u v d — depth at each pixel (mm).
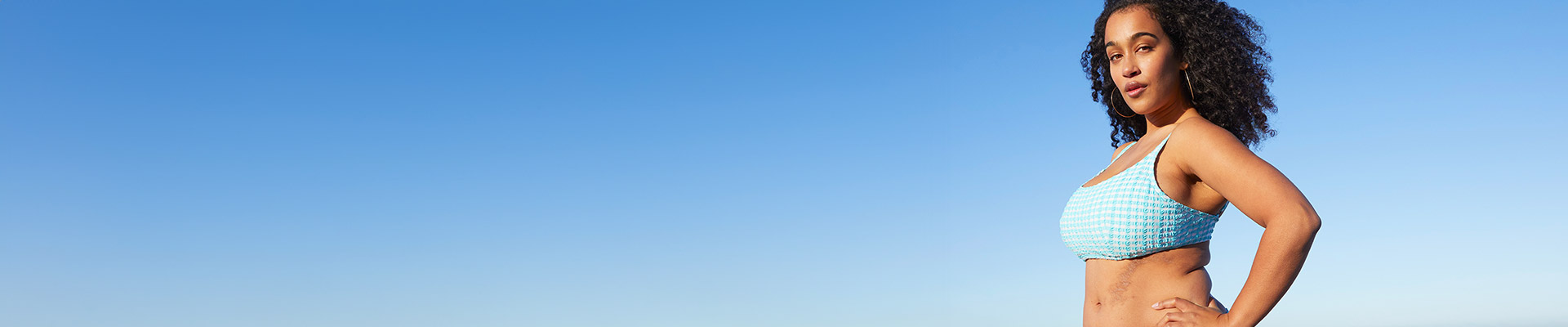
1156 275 2033
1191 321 1892
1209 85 2121
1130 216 2014
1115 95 2621
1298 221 1736
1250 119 2205
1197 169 1925
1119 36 2186
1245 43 2227
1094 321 2154
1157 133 2178
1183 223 2012
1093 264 2193
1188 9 2139
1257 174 1808
